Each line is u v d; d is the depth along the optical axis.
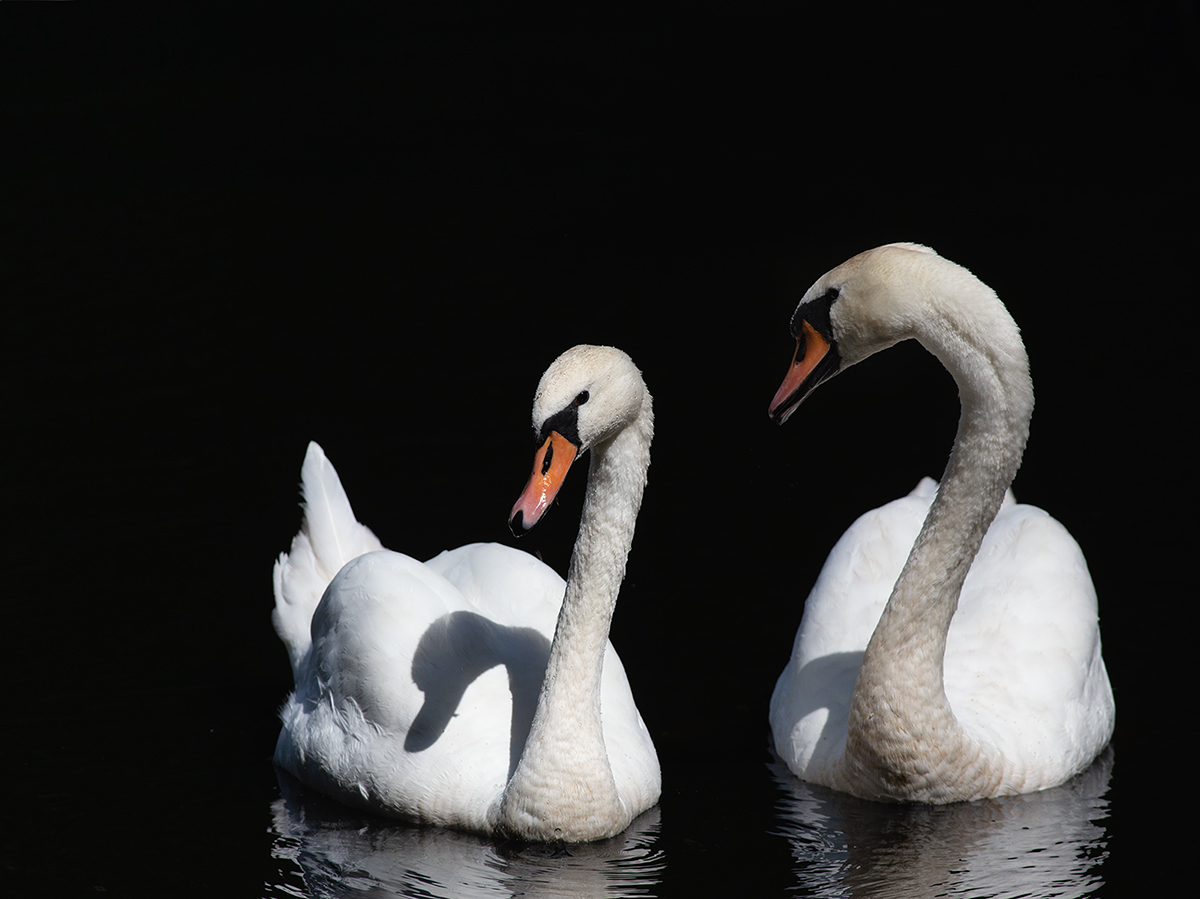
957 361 9.57
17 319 20.22
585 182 25.36
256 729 11.34
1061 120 27.30
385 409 17.16
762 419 17.00
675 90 29.94
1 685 11.86
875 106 28.56
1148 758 10.73
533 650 10.70
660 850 9.57
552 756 9.57
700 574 13.73
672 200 24.34
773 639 12.61
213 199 24.97
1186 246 21.31
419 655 10.26
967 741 10.05
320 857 9.51
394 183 25.52
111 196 25.36
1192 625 12.42
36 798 10.29
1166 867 9.20
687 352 18.81
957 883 9.05
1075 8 33.59
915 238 22.33
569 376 8.87
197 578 13.54
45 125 29.33
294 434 16.55
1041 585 11.12
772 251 22.11
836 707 10.73
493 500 14.99
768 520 14.74
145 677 12.01
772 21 34.19
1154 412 16.42
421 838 9.82
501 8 36.53
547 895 8.99
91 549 14.08
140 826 9.93
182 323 20.02
